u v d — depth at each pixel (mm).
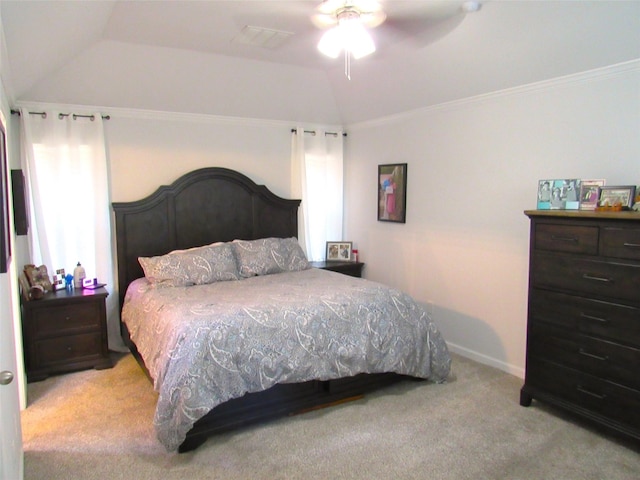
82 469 2357
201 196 4512
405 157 4520
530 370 3002
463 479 2295
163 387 2510
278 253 4379
